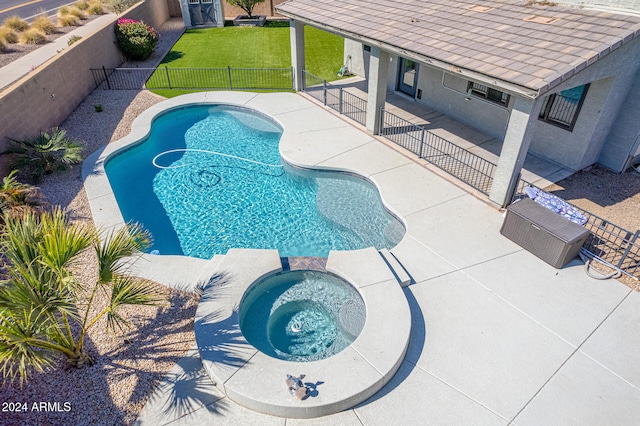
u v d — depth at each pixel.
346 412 6.10
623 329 7.32
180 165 13.27
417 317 7.54
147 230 10.50
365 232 10.28
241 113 16.69
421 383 6.49
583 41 8.95
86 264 8.77
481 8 11.98
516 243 9.15
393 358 6.57
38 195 10.22
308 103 16.56
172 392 6.39
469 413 6.08
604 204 10.41
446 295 7.96
